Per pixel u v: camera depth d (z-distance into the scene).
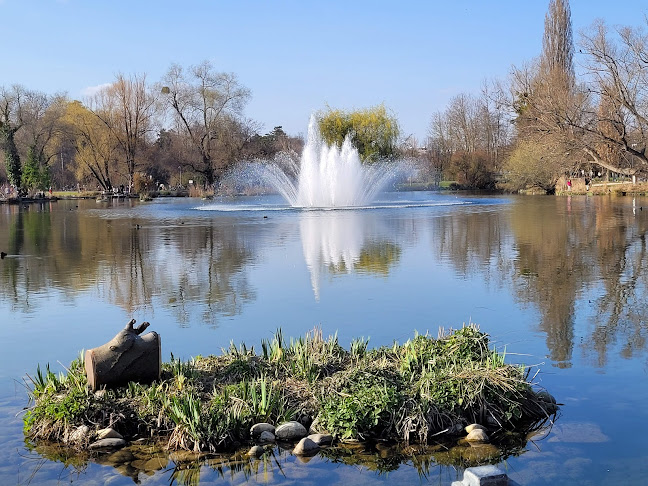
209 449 4.96
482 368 5.92
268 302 10.15
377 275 12.59
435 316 9.08
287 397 5.71
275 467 4.69
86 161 67.50
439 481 4.45
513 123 48.47
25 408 5.84
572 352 7.26
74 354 7.52
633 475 4.46
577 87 43.50
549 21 55.78
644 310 9.32
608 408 5.64
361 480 4.48
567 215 28.56
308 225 24.17
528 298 10.27
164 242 19.02
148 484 4.45
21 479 4.54
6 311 9.80
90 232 23.03
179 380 5.80
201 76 59.44
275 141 76.00
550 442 5.03
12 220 30.38
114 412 5.36
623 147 33.34
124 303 10.29
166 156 69.00
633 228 22.08
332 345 6.98
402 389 5.68
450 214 29.75
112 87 62.53
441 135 77.69
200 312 9.54
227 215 30.91
